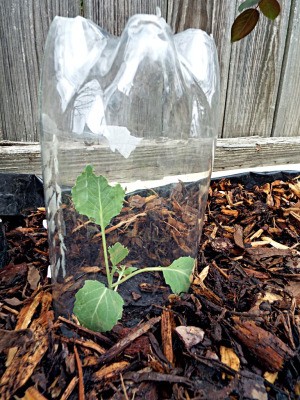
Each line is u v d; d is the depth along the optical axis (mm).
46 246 256
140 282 209
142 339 165
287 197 366
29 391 141
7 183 309
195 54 206
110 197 180
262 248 268
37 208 314
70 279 206
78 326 171
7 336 162
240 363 158
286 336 175
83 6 315
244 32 233
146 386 144
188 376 148
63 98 181
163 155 248
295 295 212
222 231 289
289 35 389
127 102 206
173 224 249
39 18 311
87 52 184
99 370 150
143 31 179
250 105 414
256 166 441
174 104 216
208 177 235
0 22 303
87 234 236
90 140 209
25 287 208
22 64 322
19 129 345
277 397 145
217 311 185
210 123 215
